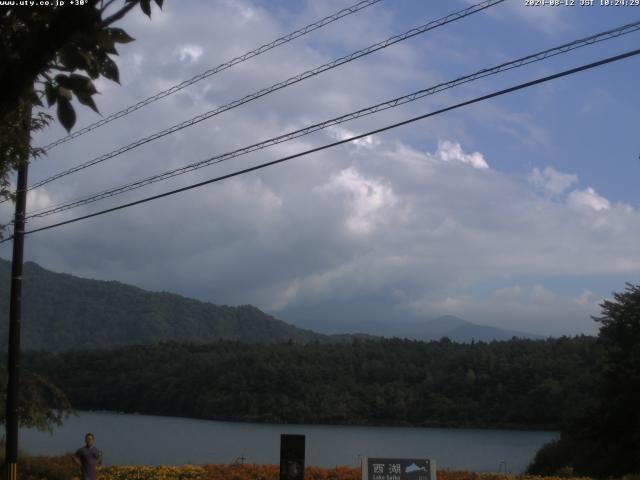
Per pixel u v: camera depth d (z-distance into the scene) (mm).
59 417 25391
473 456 65625
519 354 120500
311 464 50906
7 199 14922
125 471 23172
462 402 113562
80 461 18812
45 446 61594
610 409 43344
